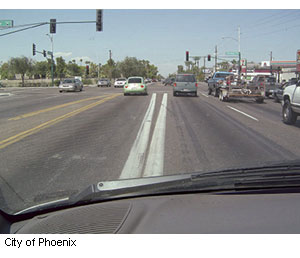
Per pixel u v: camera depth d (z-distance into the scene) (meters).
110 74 99.06
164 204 2.62
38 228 2.58
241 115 15.20
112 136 9.48
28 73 65.75
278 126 11.96
